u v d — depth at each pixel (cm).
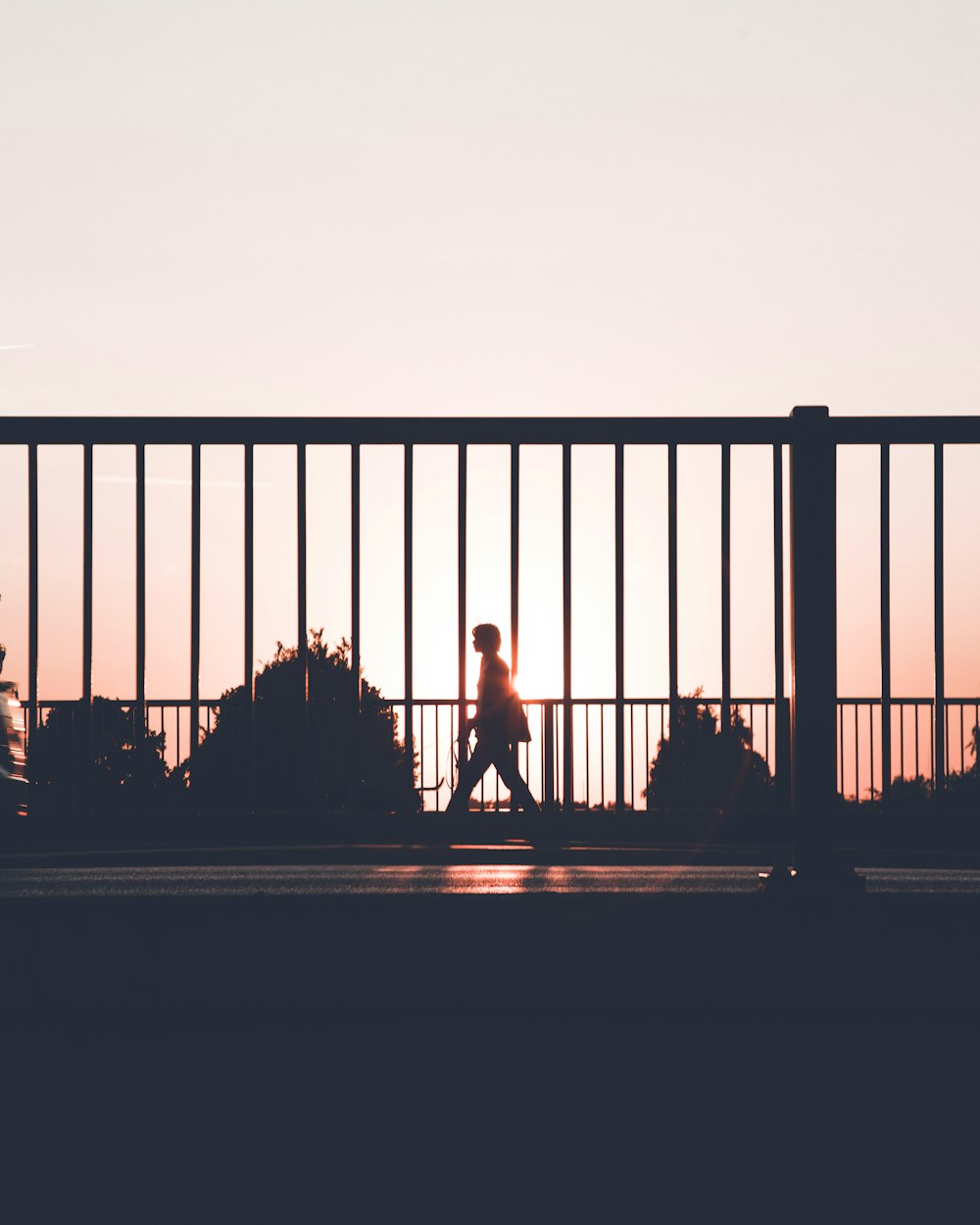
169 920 477
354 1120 440
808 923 477
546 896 480
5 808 614
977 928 477
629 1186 394
